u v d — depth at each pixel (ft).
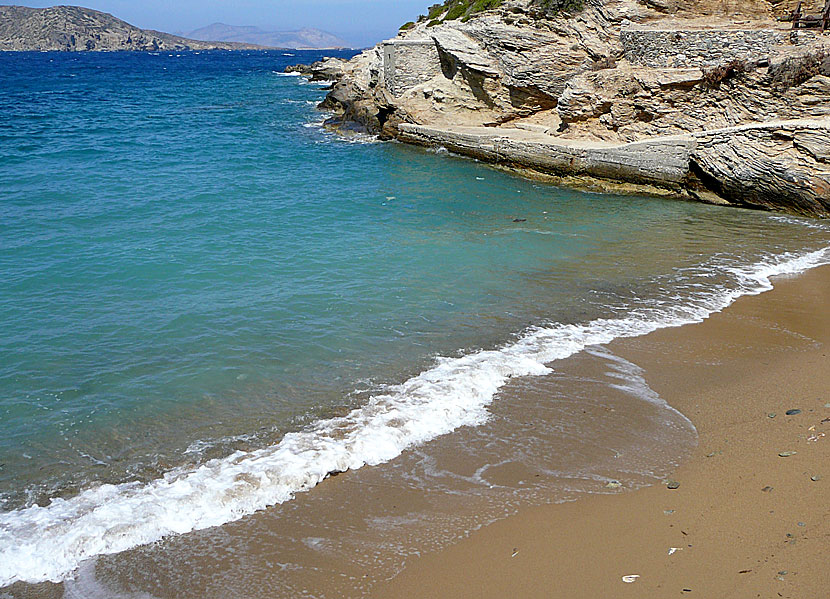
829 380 32.68
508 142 97.30
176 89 249.14
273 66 484.74
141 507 24.36
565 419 30.14
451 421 30.09
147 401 32.55
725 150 75.51
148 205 70.23
